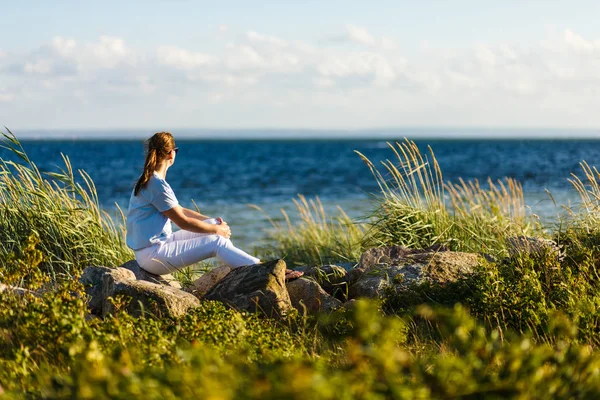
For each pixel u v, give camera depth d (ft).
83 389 8.07
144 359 11.23
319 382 7.34
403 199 29.14
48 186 24.84
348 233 35.99
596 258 22.13
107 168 179.01
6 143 24.16
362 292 20.53
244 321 15.56
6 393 10.30
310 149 446.60
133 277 19.31
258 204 82.69
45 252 23.00
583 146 450.71
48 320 13.38
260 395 7.48
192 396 8.11
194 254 20.16
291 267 34.30
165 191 19.65
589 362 9.68
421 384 9.16
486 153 300.81
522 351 9.05
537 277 19.42
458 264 21.56
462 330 9.87
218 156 303.07
